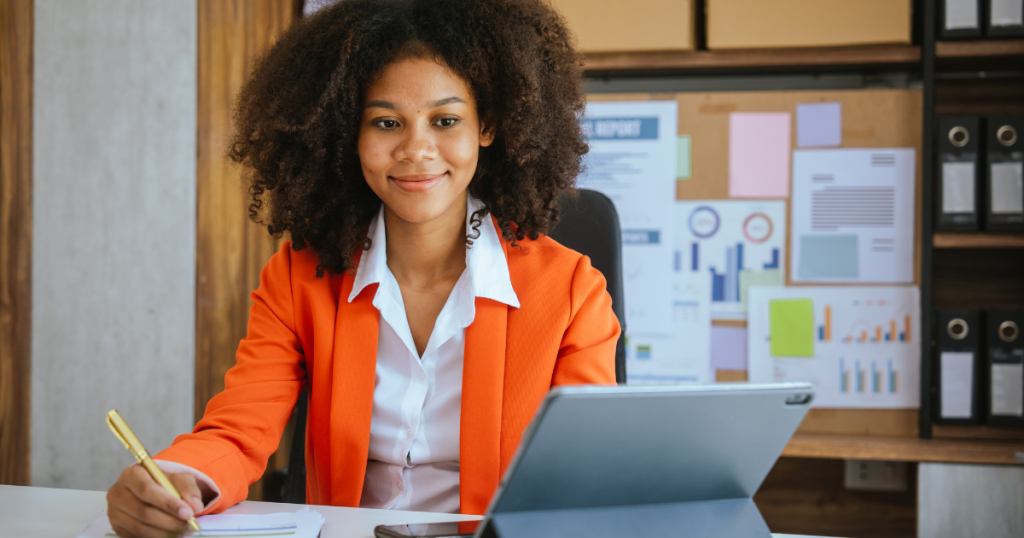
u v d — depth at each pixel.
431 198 0.92
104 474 1.87
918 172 1.92
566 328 0.97
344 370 0.93
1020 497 1.79
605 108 2.05
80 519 0.72
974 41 1.86
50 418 1.88
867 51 1.93
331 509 0.77
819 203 1.97
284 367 0.94
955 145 1.86
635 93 2.16
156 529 0.67
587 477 0.56
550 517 0.57
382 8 0.96
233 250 1.90
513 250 1.04
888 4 1.89
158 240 1.86
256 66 1.09
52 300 1.88
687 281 2.03
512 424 0.92
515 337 0.95
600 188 2.05
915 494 2.12
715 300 2.02
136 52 1.86
